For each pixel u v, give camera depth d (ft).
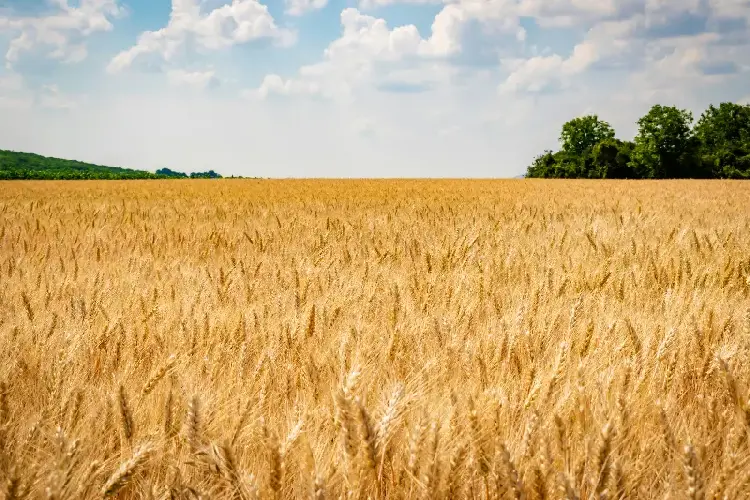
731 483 6.48
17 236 32.01
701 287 16.98
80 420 8.03
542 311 13.65
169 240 29.86
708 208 52.34
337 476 6.81
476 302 14.62
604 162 348.38
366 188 123.65
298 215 46.26
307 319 12.39
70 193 101.76
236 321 12.73
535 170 402.52
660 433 7.66
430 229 34.40
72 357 10.09
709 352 10.09
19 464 6.72
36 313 13.80
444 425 7.06
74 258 23.34
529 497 6.44
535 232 32.30
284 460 6.66
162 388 9.18
